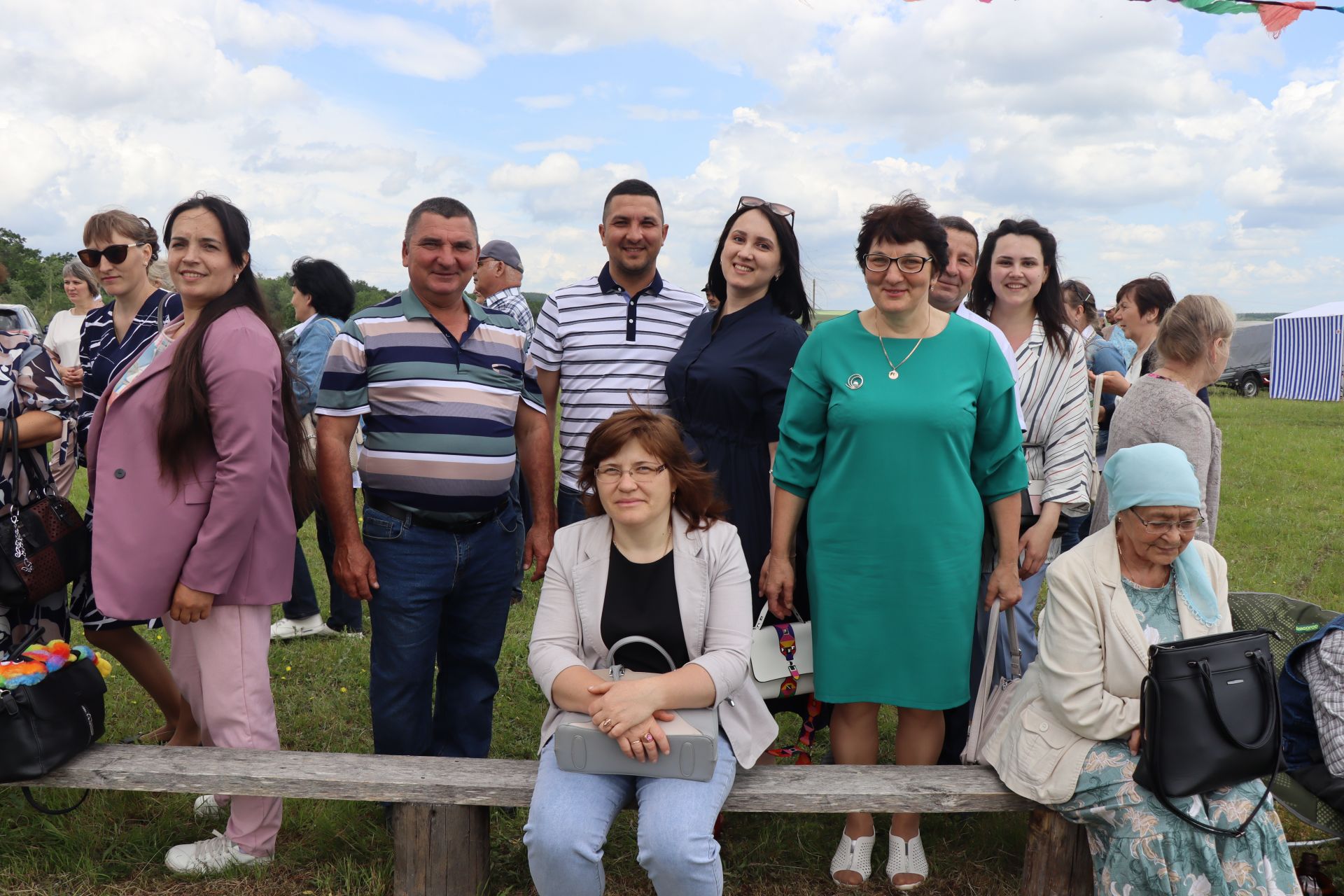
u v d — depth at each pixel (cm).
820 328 293
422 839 270
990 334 285
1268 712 245
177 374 264
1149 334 599
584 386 346
